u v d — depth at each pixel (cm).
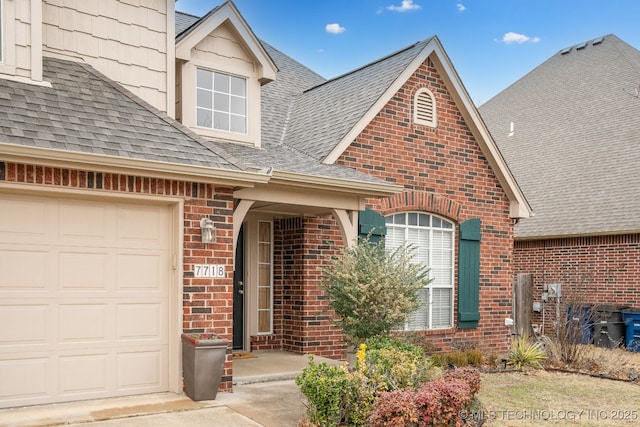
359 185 978
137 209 767
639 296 1519
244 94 1080
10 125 673
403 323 931
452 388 652
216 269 802
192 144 806
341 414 661
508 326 1391
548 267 1736
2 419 634
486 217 1366
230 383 812
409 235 1248
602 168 1778
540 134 2092
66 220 720
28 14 793
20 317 688
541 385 982
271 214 1139
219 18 1023
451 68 1289
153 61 952
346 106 1232
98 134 731
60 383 707
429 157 1269
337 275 916
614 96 1956
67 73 846
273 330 1158
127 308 755
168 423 647
